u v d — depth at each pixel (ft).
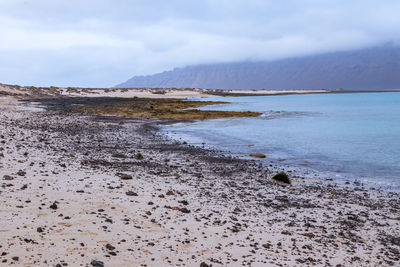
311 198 46.70
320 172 64.75
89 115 167.22
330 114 212.43
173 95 487.20
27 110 172.24
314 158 77.82
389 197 49.03
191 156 75.41
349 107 295.69
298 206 42.29
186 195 41.57
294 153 83.82
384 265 26.55
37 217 27.04
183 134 115.75
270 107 287.69
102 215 29.86
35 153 55.31
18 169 41.73
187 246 26.16
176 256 24.09
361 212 41.32
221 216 35.01
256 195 46.09
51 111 174.09
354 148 90.89
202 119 168.86
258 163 71.31
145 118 166.50
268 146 93.56
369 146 94.22
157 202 36.50
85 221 27.81
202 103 304.50
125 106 226.79
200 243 27.12
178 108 228.22
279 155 81.05
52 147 65.92
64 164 48.75
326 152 85.10
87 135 95.96
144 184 44.09
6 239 22.30
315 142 101.14
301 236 31.63
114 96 400.26
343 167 68.85
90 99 321.93
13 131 82.79
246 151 85.76
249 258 25.34
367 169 67.36
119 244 24.54
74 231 25.49
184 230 29.53
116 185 41.06
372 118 184.55
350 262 26.61
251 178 57.26
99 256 22.12
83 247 23.06
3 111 153.38
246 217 35.88
